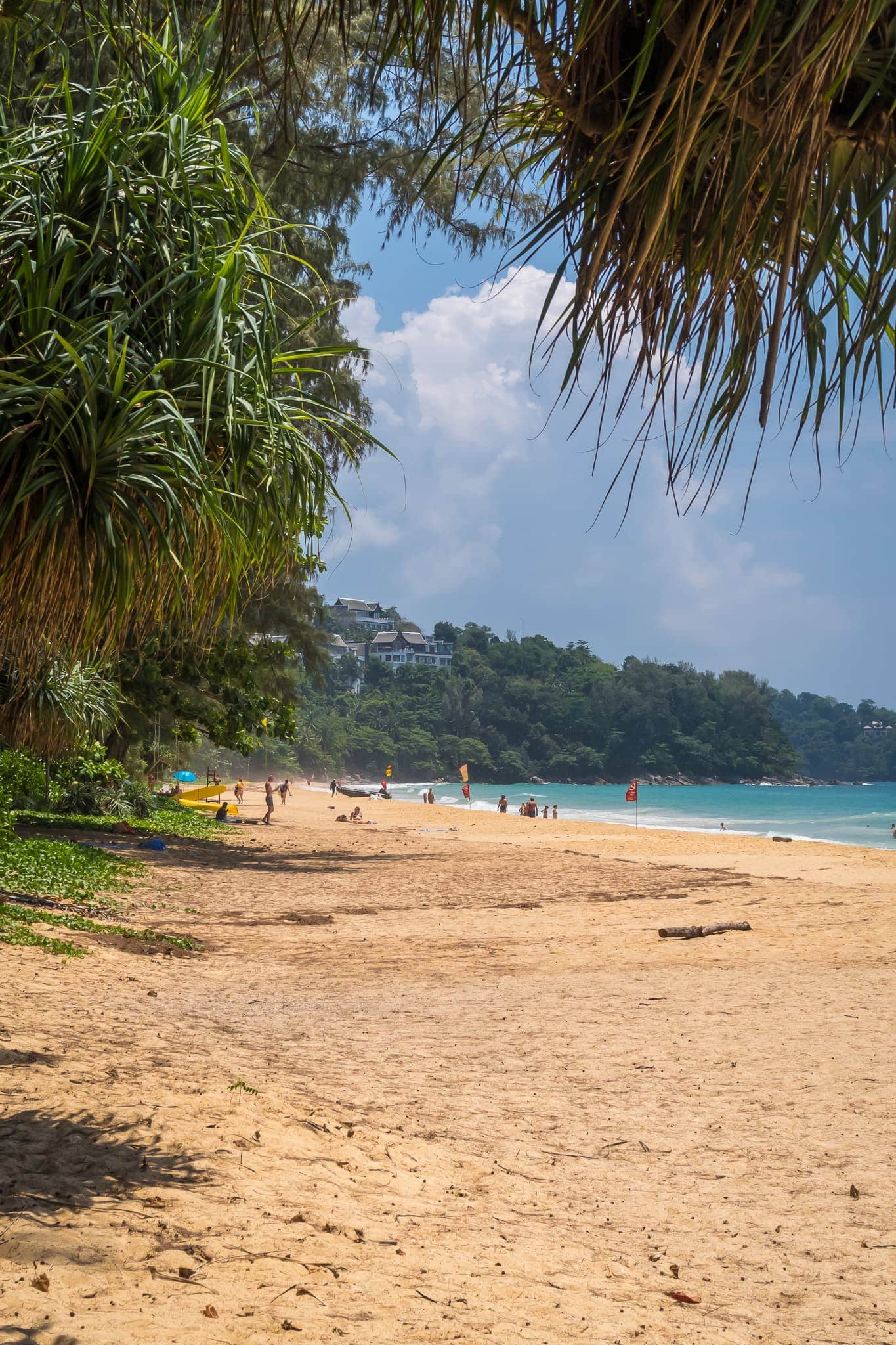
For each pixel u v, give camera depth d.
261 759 142.25
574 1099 6.80
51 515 3.43
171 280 3.89
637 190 1.57
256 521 4.22
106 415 3.59
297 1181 4.61
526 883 22.02
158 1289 3.23
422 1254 3.97
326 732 174.88
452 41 1.63
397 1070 7.38
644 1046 8.32
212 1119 5.31
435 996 10.38
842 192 1.64
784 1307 3.79
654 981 11.36
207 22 2.79
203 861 22.59
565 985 11.07
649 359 1.67
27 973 8.71
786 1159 5.64
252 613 23.34
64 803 26.97
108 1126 4.92
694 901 18.91
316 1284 3.49
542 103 1.81
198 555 3.97
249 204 4.20
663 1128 6.20
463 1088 6.98
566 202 1.60
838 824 82.12
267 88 1.65
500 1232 4.39
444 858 28.92
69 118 3.78
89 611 3.71
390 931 14.93
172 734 31.08
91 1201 3.90
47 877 14.73
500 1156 5.57
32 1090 5.35
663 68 1.59
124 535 3.60
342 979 11.09
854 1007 9.79
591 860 28.94
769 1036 8.68
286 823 47.34
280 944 13.27
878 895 19.58
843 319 1.71
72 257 3.64
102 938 11.23
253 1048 7.57
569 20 1.54
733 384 1.68
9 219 3.78
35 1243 3.39
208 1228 3.84
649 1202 4.97
